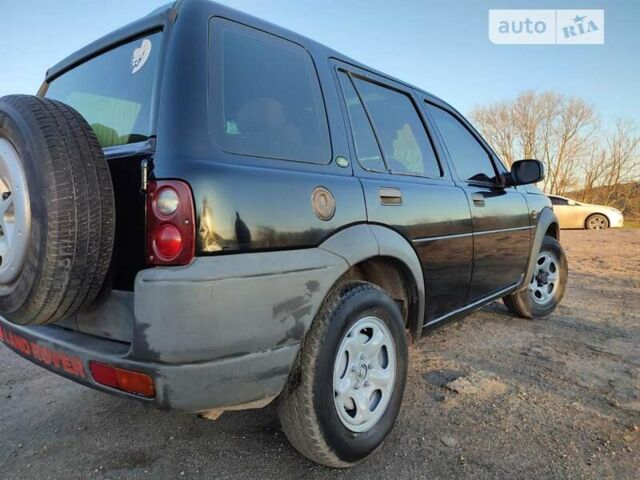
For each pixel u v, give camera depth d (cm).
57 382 298
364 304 201
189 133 157
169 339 146
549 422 242
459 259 283
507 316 449
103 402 269
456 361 329
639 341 375
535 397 271
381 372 217
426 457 212
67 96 233
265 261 163
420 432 233
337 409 193
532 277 415
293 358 173
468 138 345
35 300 154
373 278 247
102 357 158
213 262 151
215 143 163
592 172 2884
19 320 166
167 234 149
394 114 271
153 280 147
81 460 211
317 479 196
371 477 198
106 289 171
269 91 192
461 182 306
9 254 159
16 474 200
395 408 222
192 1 178
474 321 431
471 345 363
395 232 226
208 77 169
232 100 175
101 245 158
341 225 195
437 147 298
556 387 285
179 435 232
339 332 188
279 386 170
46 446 222
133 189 162
